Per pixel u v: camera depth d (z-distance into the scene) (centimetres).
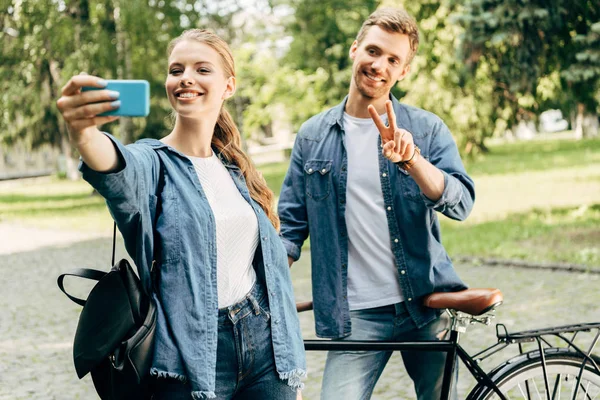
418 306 288
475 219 1408
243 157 235
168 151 221
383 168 285
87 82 171
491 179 2189
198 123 225
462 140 1742
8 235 1558
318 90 3002
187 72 222
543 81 1300
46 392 532
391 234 285
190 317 210
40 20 2134
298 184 301
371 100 290
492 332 612
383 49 283
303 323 694
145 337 205
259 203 236
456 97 1717
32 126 2697
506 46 1140
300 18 2902
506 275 866
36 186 3431
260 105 3275
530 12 1066
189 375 207
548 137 5019
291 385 226
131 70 2139
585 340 571
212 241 217
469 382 497
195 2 2142
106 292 205
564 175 2136
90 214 1941
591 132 4200
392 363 554
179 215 213
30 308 815
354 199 288
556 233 1153
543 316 660
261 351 223
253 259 229
